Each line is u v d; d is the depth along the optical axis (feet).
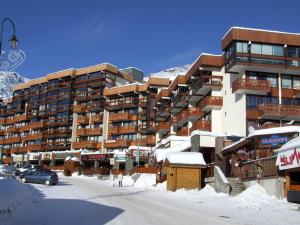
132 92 279.08
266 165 86.79
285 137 97.55
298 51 155.84
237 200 80.84
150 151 226.79
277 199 78.54
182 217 52.70
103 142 284.20
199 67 177.68
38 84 342.64
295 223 49.37
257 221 50.52
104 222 45.91
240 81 150.20
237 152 111.86
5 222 42.91
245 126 149.79
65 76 318.04
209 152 137.18
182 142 160.15
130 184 159.63
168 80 269.23
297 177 76.13
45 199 73.87
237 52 152.35
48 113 323.16
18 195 54.44
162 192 110.11
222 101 171.63
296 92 156.76
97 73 304.09
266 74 156.97
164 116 245.65
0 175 130.72
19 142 346.33
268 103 152.87
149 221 47.75
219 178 101.14
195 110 187.83
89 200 76.28
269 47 154.40
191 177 114.01
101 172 232.12
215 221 49.26
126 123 282.15
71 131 306.96
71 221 46.55
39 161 303.07
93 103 296.30
